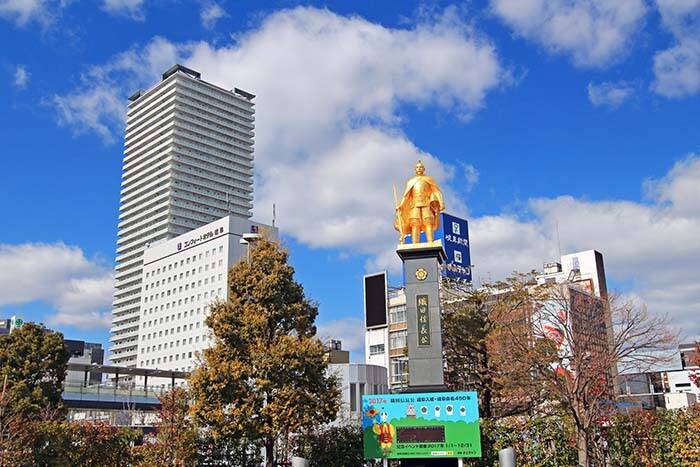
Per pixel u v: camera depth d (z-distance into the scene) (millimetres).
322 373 32594
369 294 75875
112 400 65812
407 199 34625
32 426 28438
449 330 41125
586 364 33281
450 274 75188
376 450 30859
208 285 147875
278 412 30281
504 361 36281
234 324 32375
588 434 32188
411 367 32344
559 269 79312
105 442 30531
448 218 78375
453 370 41594
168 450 30625
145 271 167625
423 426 30656
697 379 38094
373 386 70812
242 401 30797
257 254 33781
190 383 31750
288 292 33406
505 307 40156
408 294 33250
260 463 34625
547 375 33844
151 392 70375
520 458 32656
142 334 163250
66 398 62281
